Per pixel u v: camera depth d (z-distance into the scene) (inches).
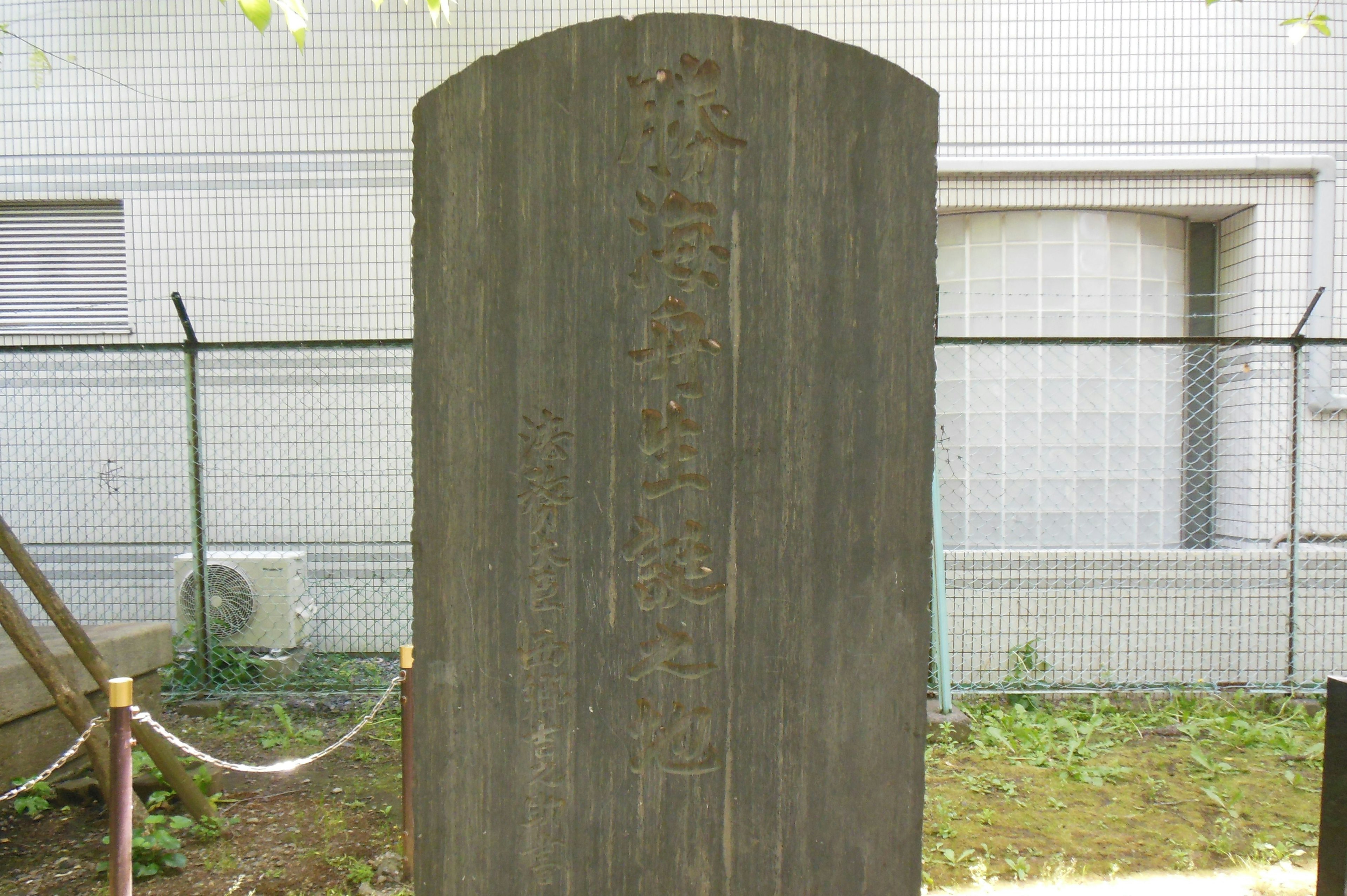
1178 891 118.0
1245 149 213.8
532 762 92.0
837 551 90.1
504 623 91.4
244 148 223.0
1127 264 220.1
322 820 141.0
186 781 135.6
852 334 89.0
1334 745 97.4
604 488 90.4
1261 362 210.4
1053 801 146.7
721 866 92.1
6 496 229.3
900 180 87.9
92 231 228.7
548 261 89.1
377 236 222.7
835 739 91.2
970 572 213.6
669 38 87.0
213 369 225.3
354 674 214.4
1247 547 211.6
